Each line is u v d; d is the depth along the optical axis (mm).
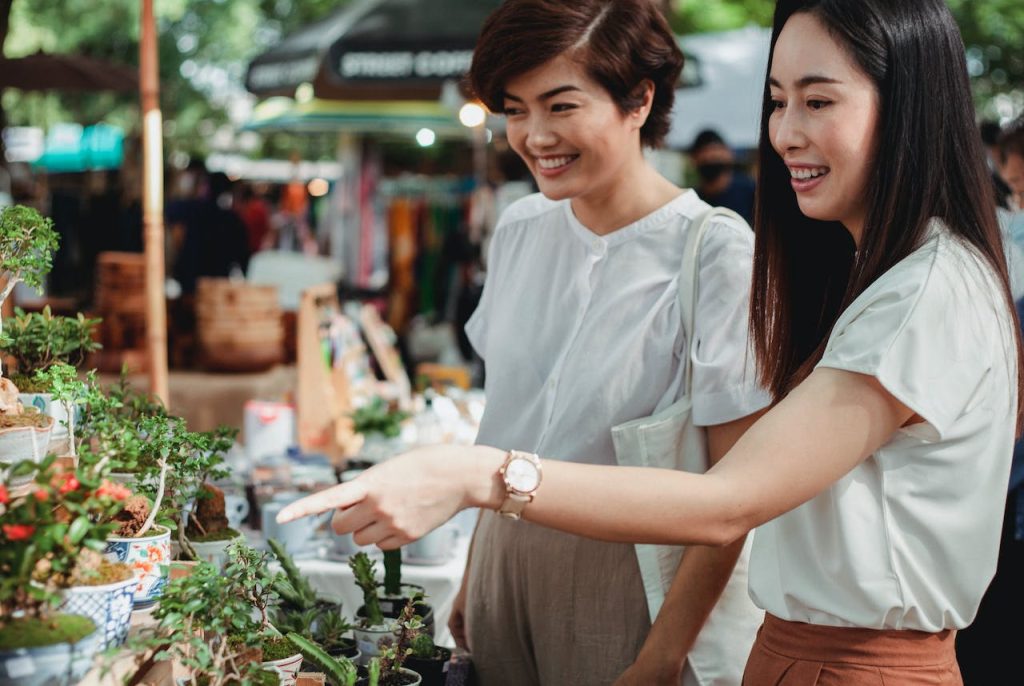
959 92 1392
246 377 4684
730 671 2045
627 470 1220
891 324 1290
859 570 1372
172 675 1385
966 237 1376
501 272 2312
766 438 1247
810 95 1401
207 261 6941
